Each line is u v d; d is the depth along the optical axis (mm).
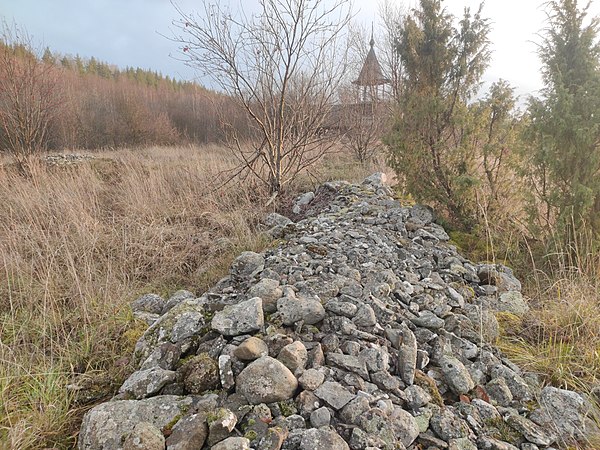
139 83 34469
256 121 6004
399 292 2662
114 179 7590
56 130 18609
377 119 8812
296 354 1863
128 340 2521
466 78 4125
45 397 1947
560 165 3320
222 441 1453
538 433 1738
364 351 1986
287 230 4348
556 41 3342
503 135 3961
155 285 3611
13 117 8617
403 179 4762
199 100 27062
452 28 4066
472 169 4172
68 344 2535
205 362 1885
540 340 2557
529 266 3564
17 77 8461
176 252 4203
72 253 3742
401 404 1775
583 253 3279
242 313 2139
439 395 1882
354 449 1490
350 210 4812
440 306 2605
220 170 6684
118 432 1565
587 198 3184
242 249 4051
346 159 8969
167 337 2219
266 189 6082
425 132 4273
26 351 2402
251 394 1686
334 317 2232
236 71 5465
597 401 2045
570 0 3223
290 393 1706
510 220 3984
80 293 2879
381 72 10195
